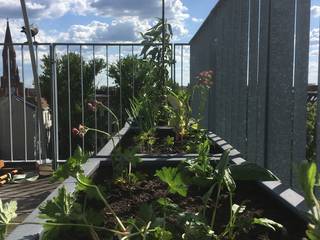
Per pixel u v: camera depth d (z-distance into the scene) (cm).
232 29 343
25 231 122
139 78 513
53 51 547
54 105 549
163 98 451
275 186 174
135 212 161
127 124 441
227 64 365
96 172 225
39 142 551
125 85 566
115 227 141
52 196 151
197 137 328
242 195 179
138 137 332
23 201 351
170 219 135
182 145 324
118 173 206
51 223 119
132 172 227
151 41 486
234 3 333
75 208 135
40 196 370
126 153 207
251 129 276
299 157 200
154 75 471
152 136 346
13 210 121
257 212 154
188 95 363
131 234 119
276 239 132
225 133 373
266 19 243
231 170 149
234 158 243
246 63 300
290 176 212
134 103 398
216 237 128
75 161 148
